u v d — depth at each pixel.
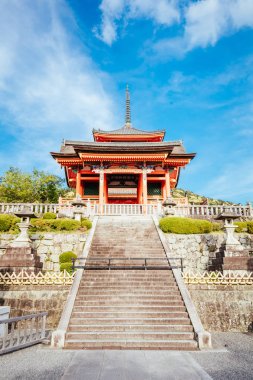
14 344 8.36
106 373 6.38
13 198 36.59
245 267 13.91
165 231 18.28
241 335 10.84
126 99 45.56
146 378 6.07
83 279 12.44
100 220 20.78
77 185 31.36
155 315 10.09
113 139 36.44
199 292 12.39
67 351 8.15
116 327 9.45
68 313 9.87
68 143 31.34
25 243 14.84
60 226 18.78
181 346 8.62
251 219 21.73
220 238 18.11
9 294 12.20
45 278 12.46
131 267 13.18
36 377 6.20
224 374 6.41
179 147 35.00
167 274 12.88
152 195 33.69
